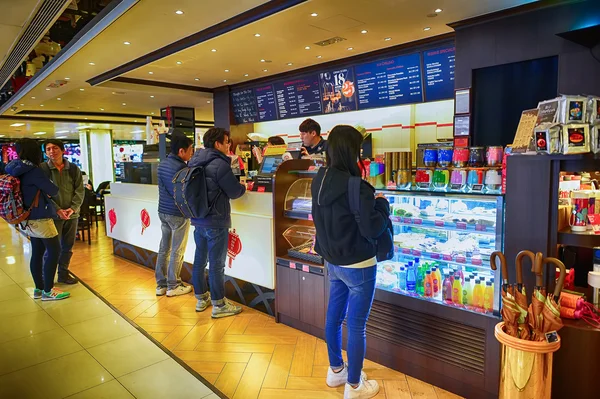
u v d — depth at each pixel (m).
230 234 3.80
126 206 5.47
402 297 2.52
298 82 6.15
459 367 2.30
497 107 3.94
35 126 13.14
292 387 2.44
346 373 2.47
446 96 4.71
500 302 2.13
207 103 9.11
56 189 3.85
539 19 3.52
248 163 6.17
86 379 2.54
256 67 5.88
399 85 5.05
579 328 1.88
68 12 5.16
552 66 3.57
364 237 2.14
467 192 2.28
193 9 3.60
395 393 2.35
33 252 3.99
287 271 3.25
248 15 3.74
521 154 2.05
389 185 2.64
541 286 1.84
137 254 5.41
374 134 5.86
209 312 3.65
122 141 20.52
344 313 2.44
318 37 4.44
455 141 4.18
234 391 2.40
